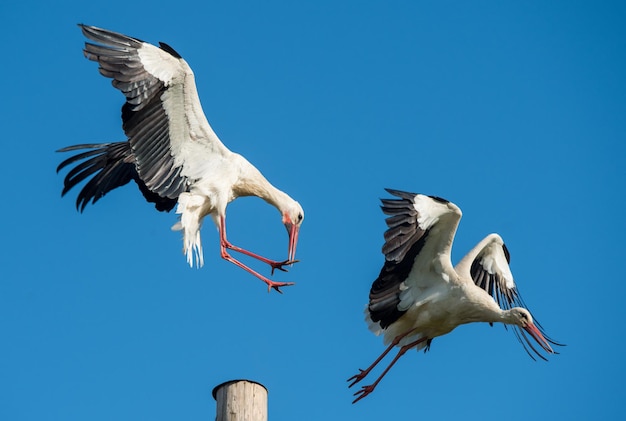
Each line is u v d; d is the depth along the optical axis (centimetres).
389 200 1446
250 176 1591
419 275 1517
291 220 1644
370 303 1529
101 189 1658
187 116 1489
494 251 1688
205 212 1538
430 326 1541
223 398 1039
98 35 1397
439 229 1469
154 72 1427
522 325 1553
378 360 1543
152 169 1476
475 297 1513
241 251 1580
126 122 1441
